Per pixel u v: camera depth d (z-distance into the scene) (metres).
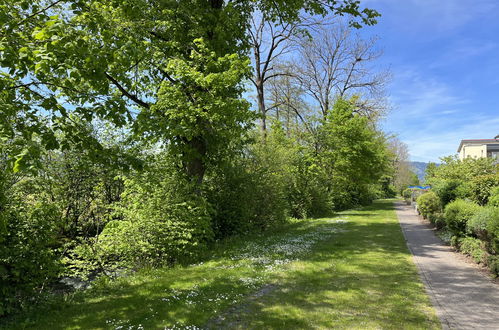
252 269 8.44
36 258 6.14
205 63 10.88
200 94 10.25
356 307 5.62
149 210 9.55
